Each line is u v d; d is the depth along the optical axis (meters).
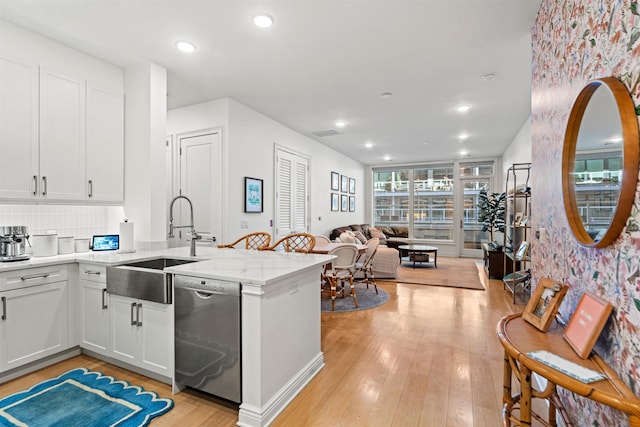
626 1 1.04
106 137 3.00
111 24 2.43
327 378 2.27
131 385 2.15
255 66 3.14
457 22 2.39
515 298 4.34
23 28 2.46
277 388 1.91
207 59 3.00
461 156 7.99
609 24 1.16
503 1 2.14
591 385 1.00
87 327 2.51
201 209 4.19
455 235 8.47
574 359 1.17
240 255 2.69
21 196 2.43
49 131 2.60
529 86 3.59
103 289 2.41
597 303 1.23
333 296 3.84
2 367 2.14
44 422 1.75
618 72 1.09
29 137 2.48
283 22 2.41
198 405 1.94
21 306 2.24
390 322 3.42
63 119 2.69
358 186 8.83
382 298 4.33
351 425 1.77
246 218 4.32
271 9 2.25
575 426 1.53
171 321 2.06
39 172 2.54
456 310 3.83
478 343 2.86
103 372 2.32
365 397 2.03
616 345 1.12
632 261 1.02
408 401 1.99
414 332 3.13
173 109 4.44
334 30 2.52
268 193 4.80
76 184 2.77
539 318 1.52
